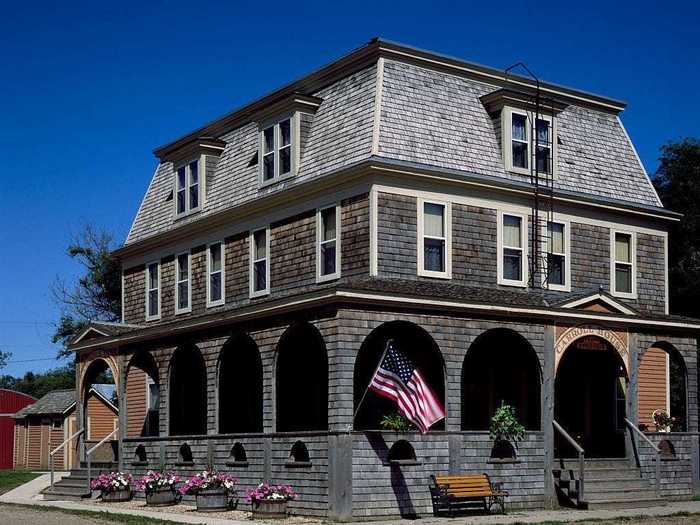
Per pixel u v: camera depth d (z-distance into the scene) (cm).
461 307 2395
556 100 3100
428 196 2711
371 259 2592
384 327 2584
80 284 5928
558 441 2758
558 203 2994
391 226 2633
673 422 3200
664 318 2784
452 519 2212
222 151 3447
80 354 3375
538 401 2783
